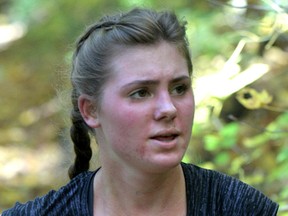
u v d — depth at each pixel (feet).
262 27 22.62
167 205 11.89
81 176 12.69
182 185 12.03
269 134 22.16
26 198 39.63
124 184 11.80
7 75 55.57
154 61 11.07
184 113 11.18
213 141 21.68
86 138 13.52
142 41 11.12
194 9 31.45
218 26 30.55
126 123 11.14
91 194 12.32
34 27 48.24
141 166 11.24
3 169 44.09
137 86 11.05
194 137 23.94
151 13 11.56
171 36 11.25
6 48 58.03
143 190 11.71
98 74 11.50
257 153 22.84
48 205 12.47
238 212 11.98
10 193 39.88
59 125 16.89
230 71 21.62
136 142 11.12
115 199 11.98
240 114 28.30
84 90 11.91
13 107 53.06
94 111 11.93
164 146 11.05
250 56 27.04
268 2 19.76
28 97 52.85
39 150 46.32
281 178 21.65
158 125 11.03
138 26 11.14
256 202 12.07
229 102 27.76
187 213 11.96
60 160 36.35
